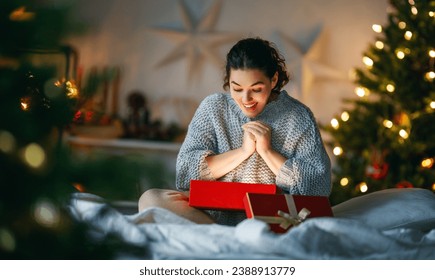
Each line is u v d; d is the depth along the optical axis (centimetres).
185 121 518
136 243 130
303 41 525
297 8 526
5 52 115
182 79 526
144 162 111
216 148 244
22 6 112
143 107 519
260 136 225
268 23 525
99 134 494
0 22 112
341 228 178
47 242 116
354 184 421
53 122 117
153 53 525
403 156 414
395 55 414
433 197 242
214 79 526
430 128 414
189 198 218
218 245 178
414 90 415
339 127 435
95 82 119
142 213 200
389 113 432
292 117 241
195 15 527
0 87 113
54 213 115
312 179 231
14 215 114
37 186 112
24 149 110
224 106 244
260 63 216
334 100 524
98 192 113
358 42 523
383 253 184
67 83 120
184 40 522
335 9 525
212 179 232
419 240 190
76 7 113
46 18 111
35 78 116
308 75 519
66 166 111
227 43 526
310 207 209
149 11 525
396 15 423
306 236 176
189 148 240
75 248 120
